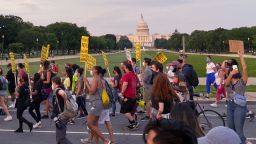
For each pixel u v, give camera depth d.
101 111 11.06
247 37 174.12
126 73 14.09
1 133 13.98
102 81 11.09
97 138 11.36
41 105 21.20
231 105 10.25
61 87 10.30
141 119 16.05
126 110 14.24
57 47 167.75
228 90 10.37
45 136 13.42
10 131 14.34
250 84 32.84
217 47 187.12
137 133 13.85
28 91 14.11
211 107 20.11
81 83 16.47
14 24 152.25
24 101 13.95
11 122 16.30
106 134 13.66
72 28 183.75
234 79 10.22
